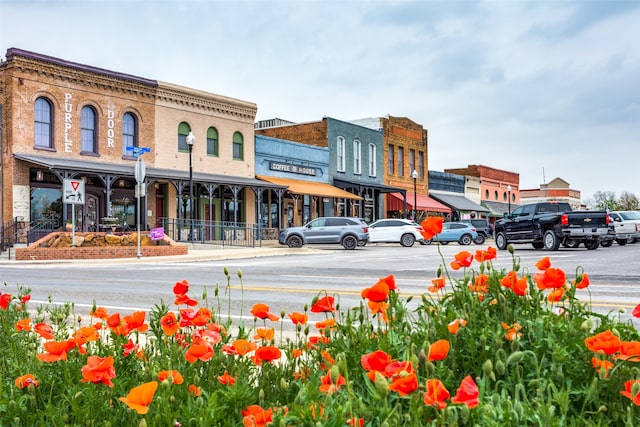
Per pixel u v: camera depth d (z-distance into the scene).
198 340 2.82
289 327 6.95
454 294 3.51
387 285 2.85
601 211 23.59
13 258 20.88
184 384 2.64
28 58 24.02
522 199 89.44
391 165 47.91
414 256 22.52
